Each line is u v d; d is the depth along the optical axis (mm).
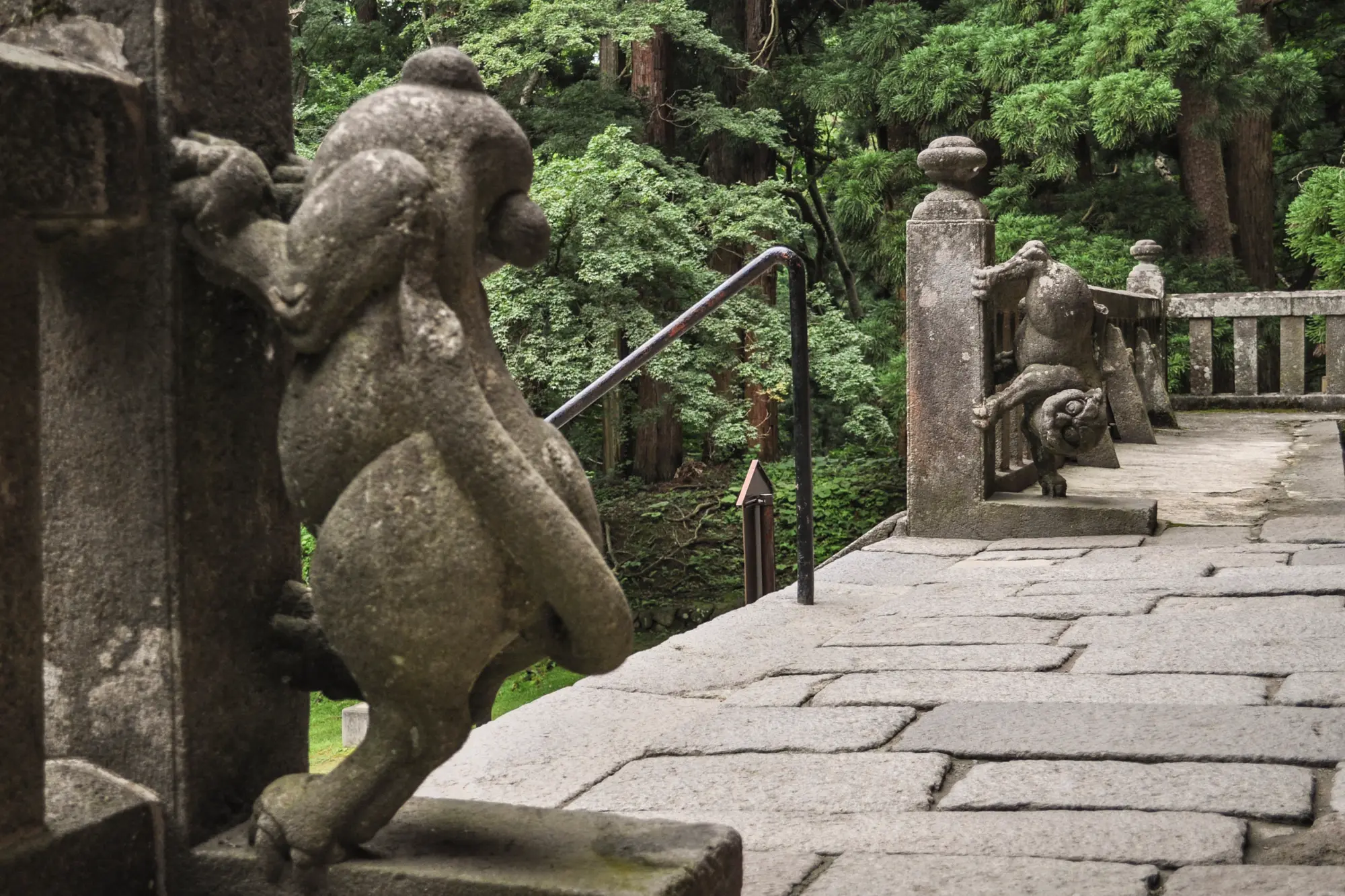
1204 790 2676
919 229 6613
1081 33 15789
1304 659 3639
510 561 1742
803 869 2385
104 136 1782
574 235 14812
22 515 1734
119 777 1940
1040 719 3209
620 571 18859
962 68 16547
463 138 1806
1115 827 2508
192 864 1912
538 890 1751
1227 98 15930
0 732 1713
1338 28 22547
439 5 17844
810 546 4941
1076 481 8102
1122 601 4590
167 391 1885
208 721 1950
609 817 2023
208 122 1935
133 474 1909
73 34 1898
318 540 1767
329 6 19469
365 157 1729
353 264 1719
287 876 1858
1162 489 7684
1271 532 6141
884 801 2727
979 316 6539
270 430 2035
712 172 20391
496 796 2873
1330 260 11977
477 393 1725
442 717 1775
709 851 1882
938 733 3152
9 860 1704
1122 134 14578
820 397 20562
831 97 18266
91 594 1947
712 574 18609
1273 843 2432
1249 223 19812
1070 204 18156
